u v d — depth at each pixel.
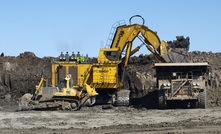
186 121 27.16
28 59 57.09
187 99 36.88
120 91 40.53
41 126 25.77
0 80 51.84
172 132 21.70
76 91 37.56
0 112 35.03
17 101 47.81
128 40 43.28
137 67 53.00
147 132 21.97
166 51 42.69
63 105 36.94
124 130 23.09
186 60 52.00
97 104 41.34
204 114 31.48
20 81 51.88
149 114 32.41
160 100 37.22
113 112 34.88
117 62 41.47
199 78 37.19
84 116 31.39
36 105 36.91
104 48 42.09
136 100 45.12
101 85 41.09
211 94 44.25
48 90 37.41
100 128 24.20
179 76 37.38
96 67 41.34
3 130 23.91
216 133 21.25
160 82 37.50
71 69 41.31
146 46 43.41
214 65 51.38
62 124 26.64
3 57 57.72
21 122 27.69
